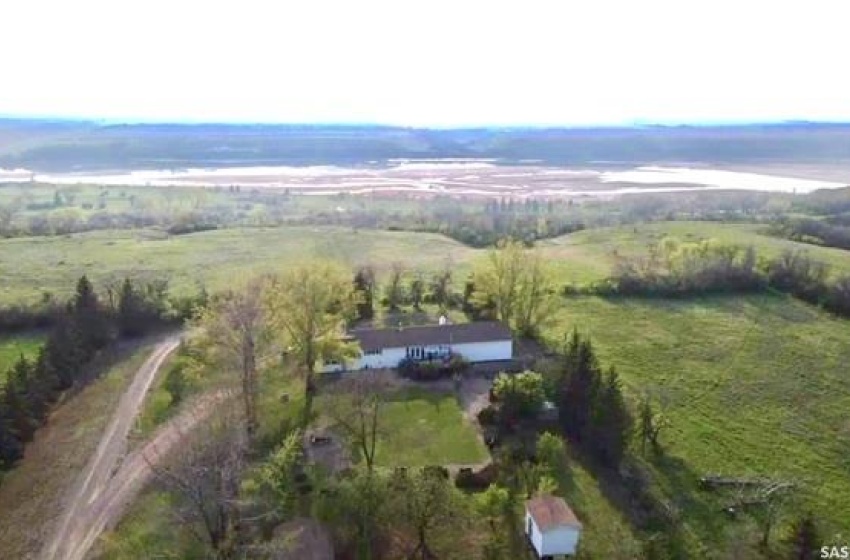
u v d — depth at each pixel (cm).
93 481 5191
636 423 5753
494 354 7231
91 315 7700
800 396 6706
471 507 4656
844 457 5641
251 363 5725
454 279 10088
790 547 4316
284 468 4772
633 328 8438
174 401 6278
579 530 4272
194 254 11812
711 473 5306
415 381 6738
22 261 11225
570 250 12200
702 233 12938
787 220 14000
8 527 4706
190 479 4106
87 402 6456
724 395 6675
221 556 3909
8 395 5738
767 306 9350
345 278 6931
